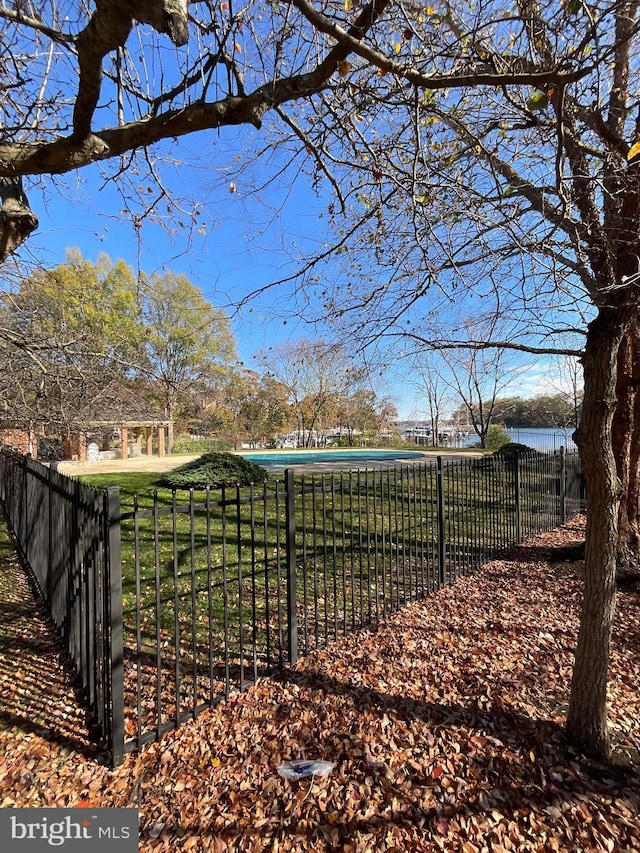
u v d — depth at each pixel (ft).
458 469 21.12
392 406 145.38
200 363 111.34
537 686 10.73
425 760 8.35
